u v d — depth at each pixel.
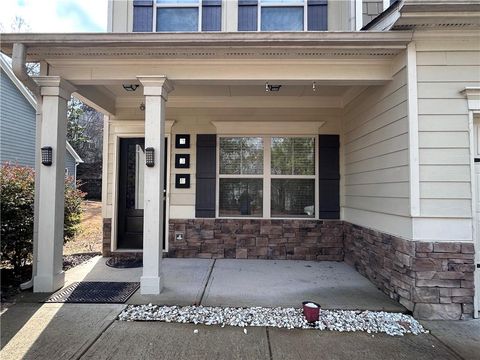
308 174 5.26
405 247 3.19
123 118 5.31
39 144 3.67
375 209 3.92
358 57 3.48
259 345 2.49
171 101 5.24
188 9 4.67
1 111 9.88
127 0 4.67
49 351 2.36
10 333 2.62
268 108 5.26
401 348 2.47
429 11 2.90
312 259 5.12
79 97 4.28
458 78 3.16
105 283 3.84
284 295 3.50
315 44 3.27
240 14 4.62
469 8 2.85
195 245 5.18
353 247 4.68
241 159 5.30
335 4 4.57
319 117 5.23
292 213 5.25
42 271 3.54
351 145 4.82
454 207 3.09
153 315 2.96
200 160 5.23
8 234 3.98
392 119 3.50
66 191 4.98
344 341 2.56
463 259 3.05
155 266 3.48
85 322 2.82
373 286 3.84
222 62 3.56
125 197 5.45
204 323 2.84
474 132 3.23
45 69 3.61
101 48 3.37
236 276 4.17
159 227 3.51
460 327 2.84
